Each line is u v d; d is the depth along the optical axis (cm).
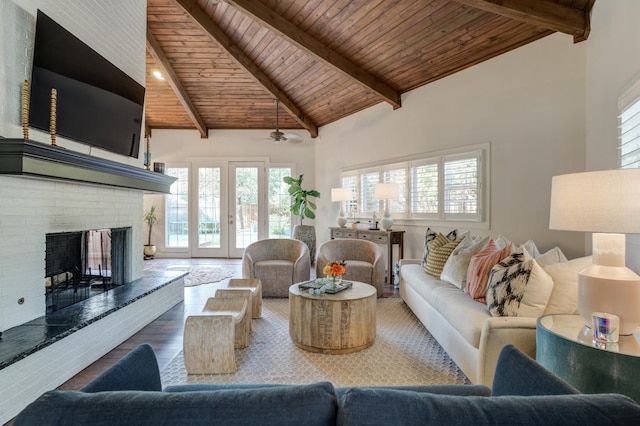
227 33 479
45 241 235
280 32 404
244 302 276
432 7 345
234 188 754
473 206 415
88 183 254
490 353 184
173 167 752
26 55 219
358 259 464
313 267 646
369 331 276
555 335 152
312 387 74
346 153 648
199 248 754
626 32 235
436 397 72
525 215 367
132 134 335
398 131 528
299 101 636
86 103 266
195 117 674
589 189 150
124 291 310
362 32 405
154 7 437
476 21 348
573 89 330
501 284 212
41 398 70
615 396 71
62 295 269
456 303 239
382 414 67
